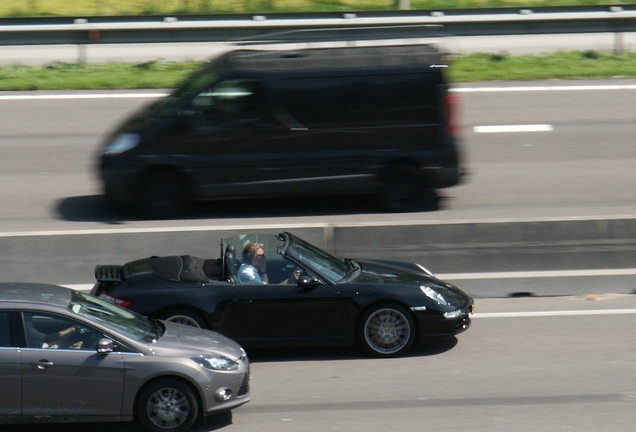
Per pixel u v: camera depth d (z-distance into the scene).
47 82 74.75
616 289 42.38
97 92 73.62
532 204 51.38
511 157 60.25
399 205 49.53
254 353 35.78
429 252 42.03
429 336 34.81
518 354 34.62
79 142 62.03
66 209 50.72
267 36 50.94
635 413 28.48
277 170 47.84
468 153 61.00
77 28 78.75
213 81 47.44
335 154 48.03
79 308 28.84
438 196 53.09
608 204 51.22
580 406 29.17
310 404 29.95
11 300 28.11
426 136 48.38
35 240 40.81
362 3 99.19
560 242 42.41
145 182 48.28
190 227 41.50
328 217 49.38
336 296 34.56
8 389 27.03
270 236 36.72
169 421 27.89
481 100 72.25
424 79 47.97
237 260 35.59
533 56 83.81
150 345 28.27
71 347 27.59
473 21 81.88
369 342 34.78
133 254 41.09
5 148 60.66
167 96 49.44
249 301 34.38
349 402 30.02
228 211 50.81
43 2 98.19
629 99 72.00
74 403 27.41
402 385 31.58
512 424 27.69
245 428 28.08
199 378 27.83
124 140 48.06
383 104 47.88
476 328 37.97
